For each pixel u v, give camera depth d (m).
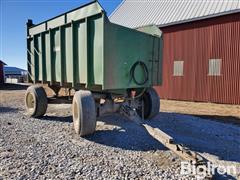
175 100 14.55
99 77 4.86
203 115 8.74
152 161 3.89
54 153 4.16
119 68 5.18
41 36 6.87
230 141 5.16
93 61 4.99
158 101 6.84
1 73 30.97
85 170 3.51
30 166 3.60
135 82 5.71
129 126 6.07
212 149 4.57
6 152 4.17
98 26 4.81
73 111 5.25
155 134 4.39
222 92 12.72
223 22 12.53
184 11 15.10
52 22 6.42
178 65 14.52
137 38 5.68
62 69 6.04
